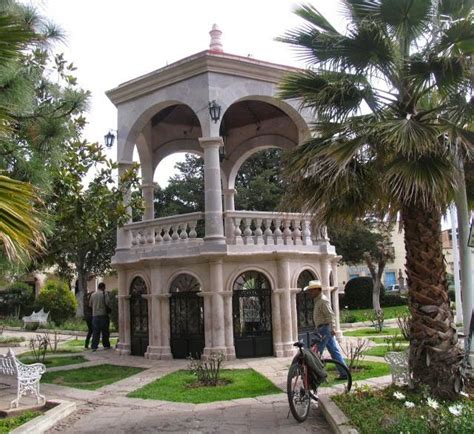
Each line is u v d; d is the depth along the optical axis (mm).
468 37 7578
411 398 7238
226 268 13078
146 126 16859
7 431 6688
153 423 7418
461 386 7430
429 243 7629
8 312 34625
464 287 9219
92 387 10188
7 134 6785
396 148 7113
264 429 6930
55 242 9969
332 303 15258
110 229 11172
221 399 8641
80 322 29266
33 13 7742
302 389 7441
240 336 13086
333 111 8773
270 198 32969
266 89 14047
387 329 20047
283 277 13391
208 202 13055
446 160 7367
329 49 8406
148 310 13875
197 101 13492
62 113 8469
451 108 8117
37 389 8320
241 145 18172
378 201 8711
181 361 12875
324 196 8148
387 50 8023
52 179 8383
